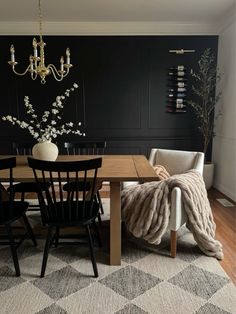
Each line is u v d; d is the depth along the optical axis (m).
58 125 4.21
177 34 4.14
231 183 3.70
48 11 3.61
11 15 3.75
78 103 4.19
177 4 3.40
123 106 4.22
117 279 1.86
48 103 4.18
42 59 2.37
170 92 4.18
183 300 1.65
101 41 4.07
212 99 4.11
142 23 4.07
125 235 2.53
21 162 2.52
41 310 1.57
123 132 4.28
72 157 2.82
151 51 4.11
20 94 4.15
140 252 2.23
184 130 4.27
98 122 4.25
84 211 1.89
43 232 2.41
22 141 4.22
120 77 4.16
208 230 2.23
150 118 4.25
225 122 3.88
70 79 4.14
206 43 4.11
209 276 1.89
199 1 3.31
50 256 2.18
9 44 4.03
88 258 2.15
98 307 1.60
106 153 4.31
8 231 1.92
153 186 2.21
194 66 4.14
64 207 2.04
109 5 3.42
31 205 3.09
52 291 1.74
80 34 4.09
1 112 4.18
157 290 1.75
